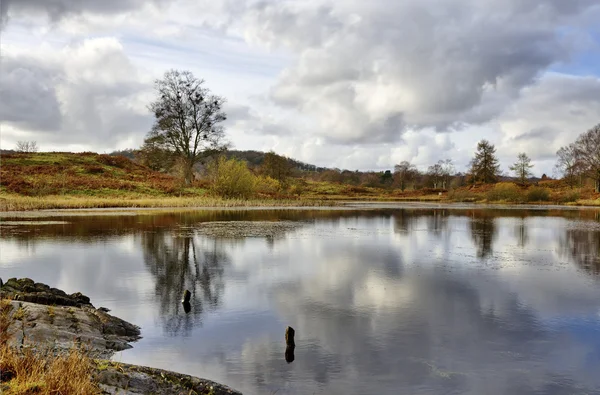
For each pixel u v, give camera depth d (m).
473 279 14.91
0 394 4.96
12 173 56.34
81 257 18.25
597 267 17.03
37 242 21.94
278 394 7.04
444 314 11.12
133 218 34.47
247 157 183.00
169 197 55.12
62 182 54.84
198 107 60.62
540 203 75.69
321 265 17.14
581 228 30.84
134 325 10.23
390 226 31.91
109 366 6.64
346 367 8.05
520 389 7.34
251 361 8.29
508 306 11.87
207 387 6.83
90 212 39.09
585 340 9.45
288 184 81.69
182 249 20.42
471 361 8.38
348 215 42.50
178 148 60.12
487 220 37.69
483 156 114.06
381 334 9.74
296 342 9.22
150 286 13.79
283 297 12.63
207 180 69.88
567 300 12.40
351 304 11.97
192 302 12.12
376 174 167.00
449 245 22.53
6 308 8.79
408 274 15.65
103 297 12.53
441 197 93.94
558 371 8.01
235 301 12.23
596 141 85.88
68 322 9.07
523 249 21.34
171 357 8.42
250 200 57.97
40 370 5.64
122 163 72.94
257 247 21.28
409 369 8.02
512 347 9.08
